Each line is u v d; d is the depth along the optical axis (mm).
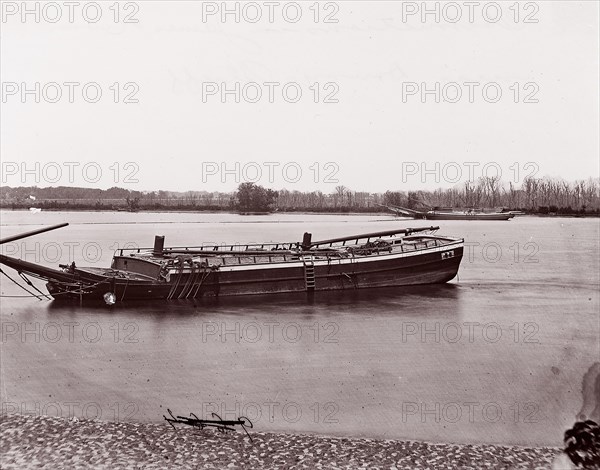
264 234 93812
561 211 104875
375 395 24344
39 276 39281
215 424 19156
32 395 23812
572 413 22062
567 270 64500
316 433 19453
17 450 16672
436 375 27312
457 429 20172
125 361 29359
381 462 16531
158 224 120188
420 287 48438
